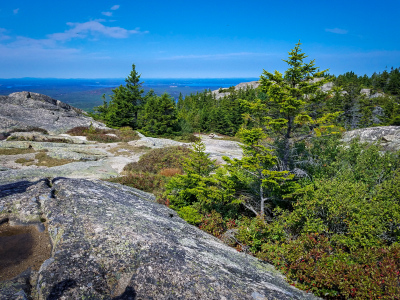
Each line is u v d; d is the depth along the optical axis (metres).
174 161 20.06
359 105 48.53
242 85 137.38
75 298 3.55
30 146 21.45
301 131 13.33
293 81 12.80
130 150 25.06
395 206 7.95
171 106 39.72
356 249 7.30
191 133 42.69
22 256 4.57
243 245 8.61
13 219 5.73
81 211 6.08
